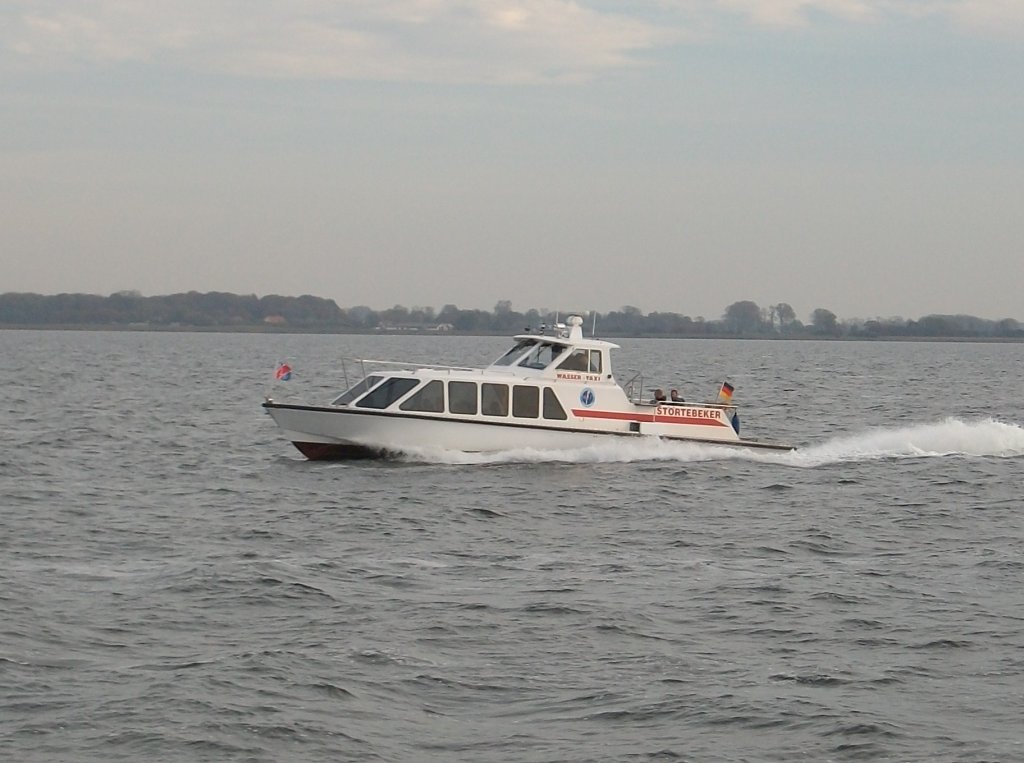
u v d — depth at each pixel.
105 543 57.31
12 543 56.78
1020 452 92.56
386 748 32.44
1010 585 50.59
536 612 45.12
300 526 61.84
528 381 81.88
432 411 80.50
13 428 111.38
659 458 84.06
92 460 87.81
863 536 61.22
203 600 46.16
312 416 80.38
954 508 69.06
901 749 32.56
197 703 34.97
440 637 41.88
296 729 33.38
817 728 33.91
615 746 32.75
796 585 50.09
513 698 36.22
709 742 33.03
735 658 40.19
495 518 64.44
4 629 41.50
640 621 44.22
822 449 89.56
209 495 71.38
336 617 44.22
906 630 43.44
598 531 61.75
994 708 35.62
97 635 41.50
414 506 67.25
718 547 58.19
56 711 34.34
